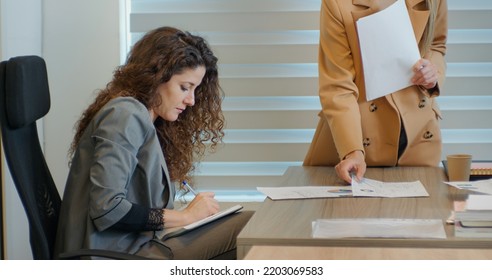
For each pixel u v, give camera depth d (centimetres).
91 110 217
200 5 340
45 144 347
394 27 248
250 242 164
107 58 342
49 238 204
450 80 335
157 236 212
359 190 218
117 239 203
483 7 332
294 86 340
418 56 249
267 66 342
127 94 215
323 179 245
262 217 187
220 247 218
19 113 187
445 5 269
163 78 219
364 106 258
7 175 304
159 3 343
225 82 342
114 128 200
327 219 182
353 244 161
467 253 152
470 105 340
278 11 336
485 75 336
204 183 350
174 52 219
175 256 208
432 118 264
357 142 241
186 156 250
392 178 242
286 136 347
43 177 208
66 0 340
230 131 347
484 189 213
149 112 221
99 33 341
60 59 343
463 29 333
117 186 197
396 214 188
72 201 203
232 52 340
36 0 335
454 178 234
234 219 228
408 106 259
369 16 248
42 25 342
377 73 249
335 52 254
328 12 255
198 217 215
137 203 210
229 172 351
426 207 197
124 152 199
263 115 343
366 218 183
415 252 154
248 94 342
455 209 193
